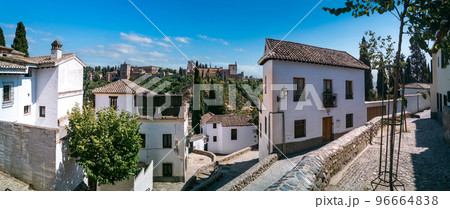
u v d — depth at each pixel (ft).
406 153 26.02
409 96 74.08
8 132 31.04
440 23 12.12
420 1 12.00
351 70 51.42
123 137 35.17
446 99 43.91
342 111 49.42
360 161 24.67
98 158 33.22
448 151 25.64
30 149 30.01
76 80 57.16
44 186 29.19
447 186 16.35
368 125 34.35
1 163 31.32
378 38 31.96
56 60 49.62
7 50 49.19
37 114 50.67
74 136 31.86
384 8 12.58
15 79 44.11
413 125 47.37
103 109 37.91
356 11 12.96
